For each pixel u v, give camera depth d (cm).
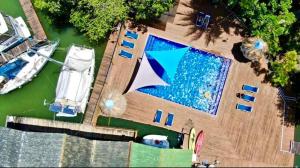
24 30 3941
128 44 3928
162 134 3856
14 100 4006
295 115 3772
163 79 3694
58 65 3984
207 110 3841
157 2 3709
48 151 3431
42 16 4053
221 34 3878
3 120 4003
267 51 3741
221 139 3803
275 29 3559
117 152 3488
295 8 3766
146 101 3881
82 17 3778
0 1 4094
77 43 4019
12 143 3572
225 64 3856
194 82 3869
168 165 3422
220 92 3844
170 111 3866
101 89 3884
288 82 3769
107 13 3709
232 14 3866
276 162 3747
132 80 3897
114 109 3844
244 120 3803
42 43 3953
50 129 3878
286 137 3766
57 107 3800
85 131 3859
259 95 3809
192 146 3788
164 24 3922
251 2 3491
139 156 3450
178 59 3675
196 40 3900
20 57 3903
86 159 3506
